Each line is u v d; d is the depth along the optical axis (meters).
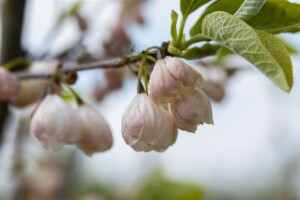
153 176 0.51
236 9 0.24
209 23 0.23
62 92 0.30
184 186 0.48
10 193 0.55
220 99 0.41
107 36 0.45
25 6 0.42
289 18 0.24
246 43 0.21
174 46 0.25
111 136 0.30
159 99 0.24
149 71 0.26
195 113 0.23
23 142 0.55
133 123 0.24
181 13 0.25
